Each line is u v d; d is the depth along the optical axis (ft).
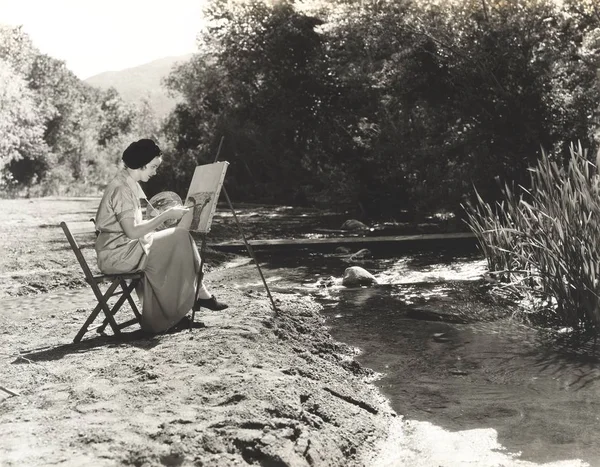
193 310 18.62
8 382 14.58
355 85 70.18
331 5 69.56
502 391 15.30
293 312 22.06
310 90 91.71
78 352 16.92
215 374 14.19
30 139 154.51
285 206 86.22
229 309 20.99
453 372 16.88
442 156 57.16
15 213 73.56
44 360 16.29
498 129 53.36
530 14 51.08
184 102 135.23
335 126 85.46
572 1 50.80
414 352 18.74
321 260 36.86
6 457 10.40
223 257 37.83
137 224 18.11
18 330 20.39
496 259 29.01
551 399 14.65
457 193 53.98
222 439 10.95
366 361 18.07
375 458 11.98
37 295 27.32
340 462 11.47
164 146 141.28
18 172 175.01
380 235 49.67
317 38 93.91
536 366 17.15
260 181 104.12
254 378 13.76
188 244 18.83
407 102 60.39
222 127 104.53
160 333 18.47
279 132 96.48
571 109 50.90
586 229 20.67
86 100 287.28
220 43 106.32
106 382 14.08
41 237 46.26
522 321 21.75
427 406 14.53
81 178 218.38
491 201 52.80
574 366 17.07
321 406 13.28
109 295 18.30
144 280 18.30
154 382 13.88
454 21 53.93
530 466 11.28
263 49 96.84
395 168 63.67
